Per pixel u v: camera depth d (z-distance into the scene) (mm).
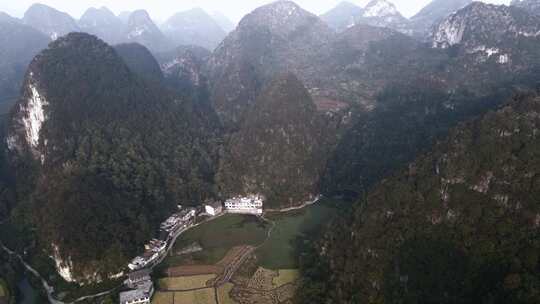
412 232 129875
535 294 98875
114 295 142750
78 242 157625
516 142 126062
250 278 153125
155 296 143500
